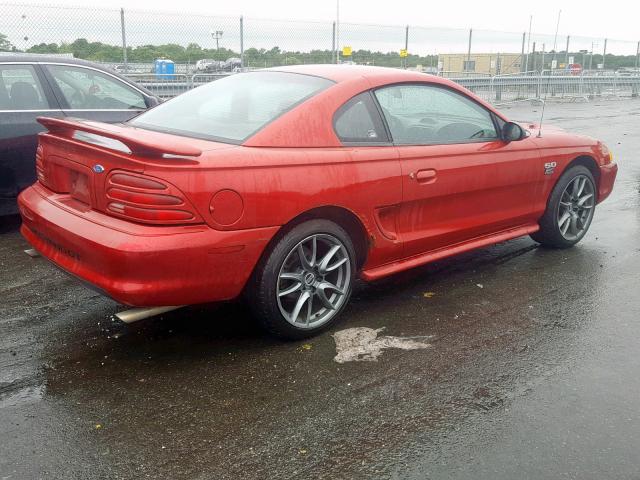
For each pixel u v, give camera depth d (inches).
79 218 121.9
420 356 132.0
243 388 118.3
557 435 105.1
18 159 215.2
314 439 103.2
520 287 173.6
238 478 93.5
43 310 152.4
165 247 112.2
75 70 230.2
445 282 177.2
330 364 128.0
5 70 213.5
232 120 138.1
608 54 982.4
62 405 111.4
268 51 539.8
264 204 122.5
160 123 146.7
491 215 176.9
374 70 157.2
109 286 114.2
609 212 266.8
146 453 98.8
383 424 107.6
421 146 155.3
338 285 142.7
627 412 112.2
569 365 129.0
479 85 750.5
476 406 113.4
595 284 176.7
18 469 94.3
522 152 180.9
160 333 140.5
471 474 95.0
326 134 137.0
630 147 453.4
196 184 114.1
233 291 124.3
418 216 156.6
